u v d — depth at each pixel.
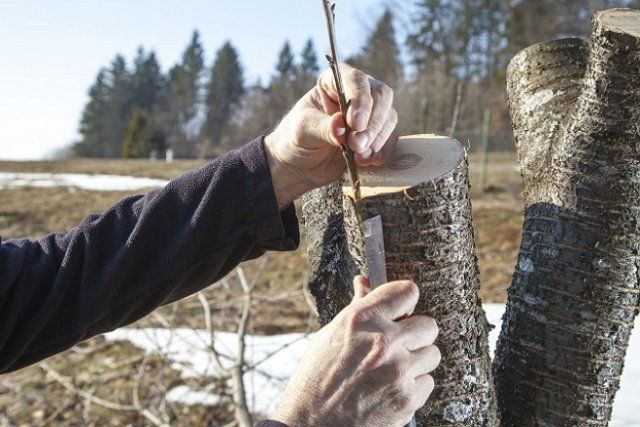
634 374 3.69
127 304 1.53
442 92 13.68
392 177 1.27
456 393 1.34
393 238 1.25
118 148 62.62
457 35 19.78
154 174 16.98
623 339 1.44
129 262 1.50
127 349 5.05
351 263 1.44
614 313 1.41
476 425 1.36
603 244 1.39
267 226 1.48
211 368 4.56
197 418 4.03
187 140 53.91
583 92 1.43
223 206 1.48
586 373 1.42
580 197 1.41
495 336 3.96
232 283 6.50
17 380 4.75
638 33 1.31
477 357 1.35
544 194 1.49
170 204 1.52
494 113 17.77
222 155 1.55
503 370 1.53
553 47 1.67
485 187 11.58
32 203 11.77
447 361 1.33
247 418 3.05
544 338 1.45
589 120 1.40
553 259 1.44
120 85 63.62
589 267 1.40
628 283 1.41
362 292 1.25
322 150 1.41
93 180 15.40
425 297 1.28
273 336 5.06
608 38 1.33
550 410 1.45
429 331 1.20
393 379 1.12
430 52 20.05
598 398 1.43
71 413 4.28
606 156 1.39
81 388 4.55
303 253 7.47
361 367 1.12
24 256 1.54
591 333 1.41
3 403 4.45
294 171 1.46
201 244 1.50
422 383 1.18
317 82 1.40
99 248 1.53
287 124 1.43
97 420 4.17
